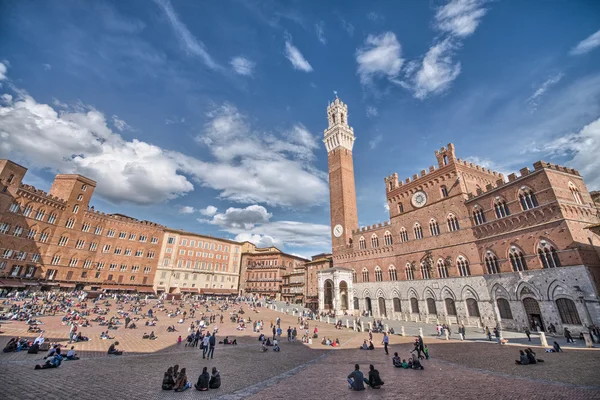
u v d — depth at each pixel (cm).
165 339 4428
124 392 1925
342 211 10569
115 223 10775
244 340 4706
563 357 2848
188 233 12862
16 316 4866
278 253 14450
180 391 2006
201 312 7662
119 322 5441
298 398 1881
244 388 2148
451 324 6131
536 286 4694
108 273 10281
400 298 7519
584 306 4038
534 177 4916
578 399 1633
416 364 2675
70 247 9281
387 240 8356
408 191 7906
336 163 11462
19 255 7838
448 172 6831
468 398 1756
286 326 6462
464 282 6019
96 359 2928
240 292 14750
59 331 4278
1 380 1978
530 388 1894
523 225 5034
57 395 1780
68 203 9344
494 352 3359
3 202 7356
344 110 12538
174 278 12050
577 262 4200
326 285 10012
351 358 3366
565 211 4506
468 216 6206
